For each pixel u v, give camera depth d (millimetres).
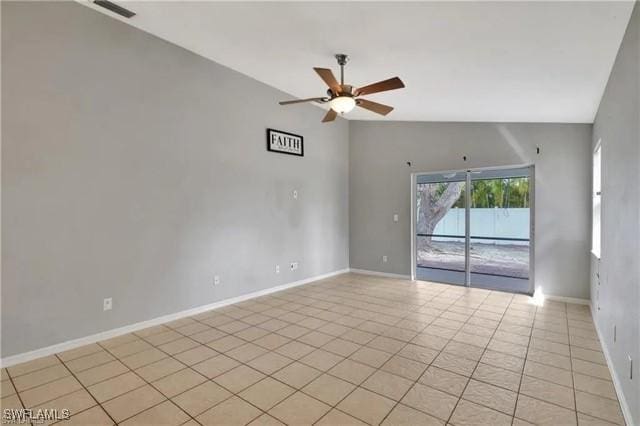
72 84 3025
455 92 3889
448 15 2320
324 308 4262
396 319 3846
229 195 4402
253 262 4734
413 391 2354
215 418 2055
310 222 5719
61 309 2980
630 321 2021
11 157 2707
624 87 2225
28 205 2793
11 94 2701
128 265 3424
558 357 2881
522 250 5133
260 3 2646
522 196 5066
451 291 5105
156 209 3645
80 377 2539
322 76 2980
